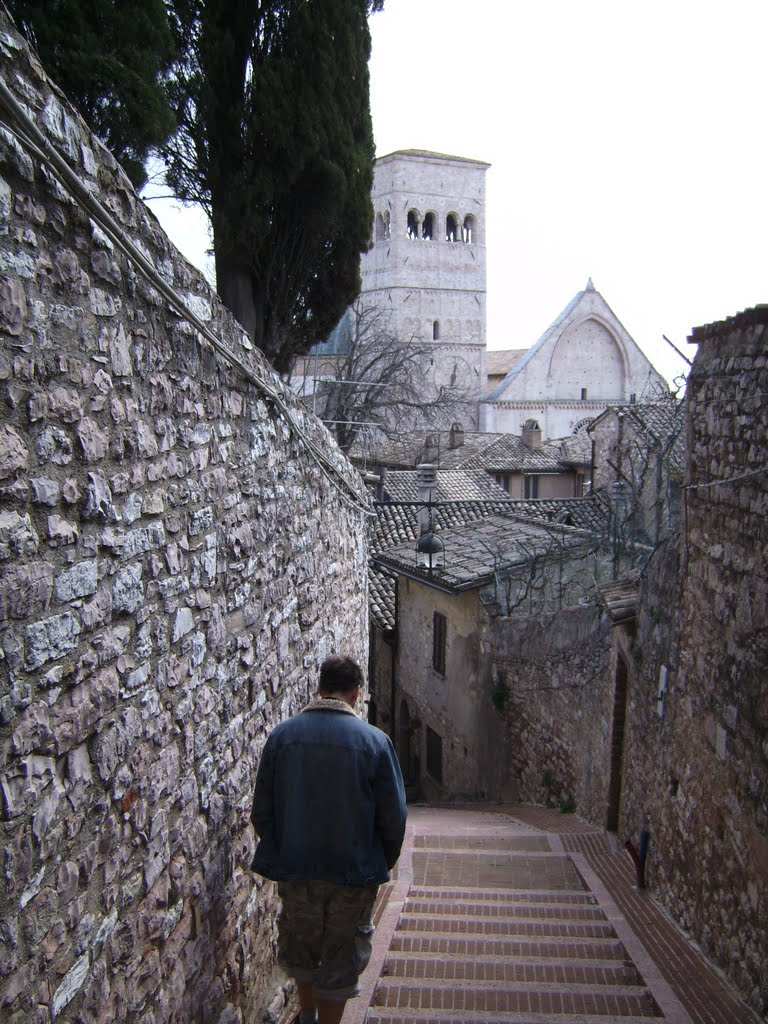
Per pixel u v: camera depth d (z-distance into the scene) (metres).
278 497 5.82
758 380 5.71
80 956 2.95
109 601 3.23
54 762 2.81
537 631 12.62
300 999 4.50
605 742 10.17
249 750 5.09
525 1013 5.22
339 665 4.57
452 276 66.44
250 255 9.91
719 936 6.02
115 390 3.29
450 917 7.16
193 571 4.15
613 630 9.89
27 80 2.78
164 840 3.74
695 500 7.12
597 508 18.56
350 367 35.31
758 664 5.52
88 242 3.07
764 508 5.51
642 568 9.98
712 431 6.68
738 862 5.73
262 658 5.39
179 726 3.95
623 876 8.62
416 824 11.54
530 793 12.97
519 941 6.55
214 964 4.34
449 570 15.41
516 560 14.61
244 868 4.90
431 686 17.33
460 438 41.44
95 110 6.23
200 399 4.26
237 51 9.44
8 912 2.52
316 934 4.34
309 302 11.19
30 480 2.69
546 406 61.75
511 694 13.70
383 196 65.56
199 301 4.29
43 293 2.77
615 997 5.49
